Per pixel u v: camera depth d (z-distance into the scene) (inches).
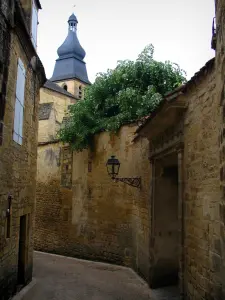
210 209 208.7
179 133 280.7
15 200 297.9
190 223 251.6
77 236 543.5
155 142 358.3
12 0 251.1
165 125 310.7
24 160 333.1
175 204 364.5
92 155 528.4
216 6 185.8
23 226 355.6
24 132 328.2
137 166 432.1
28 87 341.7
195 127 242.4
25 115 330.3
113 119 485.7
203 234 221.0
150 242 357.1
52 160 624.4
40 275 411.5
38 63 376.2
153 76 525.7
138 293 335.0
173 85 529.7
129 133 458.3
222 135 173.0
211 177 208.2
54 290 342.0
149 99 477.7
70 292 336.5
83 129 521.7
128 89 488.7
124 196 464.1
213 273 200.7
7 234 272.2
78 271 434.3
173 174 368.5
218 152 194.2
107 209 493.0
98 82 544.7
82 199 542.9
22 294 317.7
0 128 235.5
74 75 1797.5
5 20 238.5
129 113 475.2
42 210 629.3
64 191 585.9
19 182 312.3
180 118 279.6
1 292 254.2
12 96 268.1
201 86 229.8
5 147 253.0
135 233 432.1
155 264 353.7
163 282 355.3
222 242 176.7
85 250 523.2
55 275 411.5
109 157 493.7
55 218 596.4
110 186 489.7
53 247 588.7
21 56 300.4
